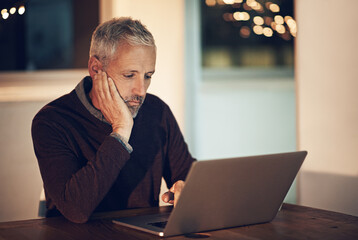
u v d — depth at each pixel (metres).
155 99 1.71
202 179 1.05
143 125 1.63
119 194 1.55
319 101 2.04
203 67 7.24
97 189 1.26
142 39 1.40
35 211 2.56
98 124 1.49
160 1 3.02
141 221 1.22
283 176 1.20
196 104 4.16
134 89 1.43
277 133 5.18
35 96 3.37
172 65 3.11
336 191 1.99
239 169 1.11
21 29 4.52
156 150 1.63
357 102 1.90
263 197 1.20
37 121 1.43
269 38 7.45
